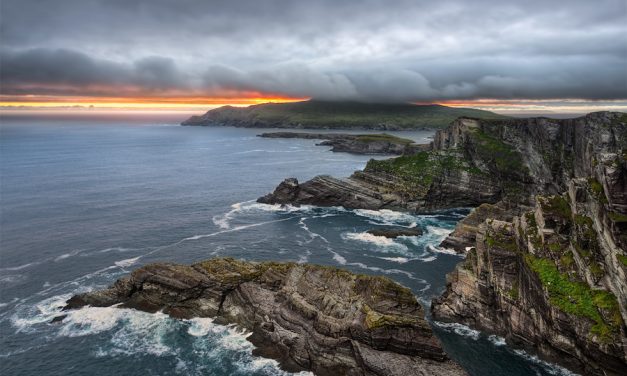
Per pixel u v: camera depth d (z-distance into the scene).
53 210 126.00
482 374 51.56
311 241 101.25
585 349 48.78
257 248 96.25
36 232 104.75
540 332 54.00
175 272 66.62
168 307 65.12
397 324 50.78
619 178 50.44
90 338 59.41
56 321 63.12
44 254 90.44
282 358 54.53
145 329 61.16
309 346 53.25
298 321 56.12
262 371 52.50
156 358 55.31
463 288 64.75
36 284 76.00
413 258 89.69
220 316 62.84
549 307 52.16
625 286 46.69
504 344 57.72
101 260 87.69
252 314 60.91
